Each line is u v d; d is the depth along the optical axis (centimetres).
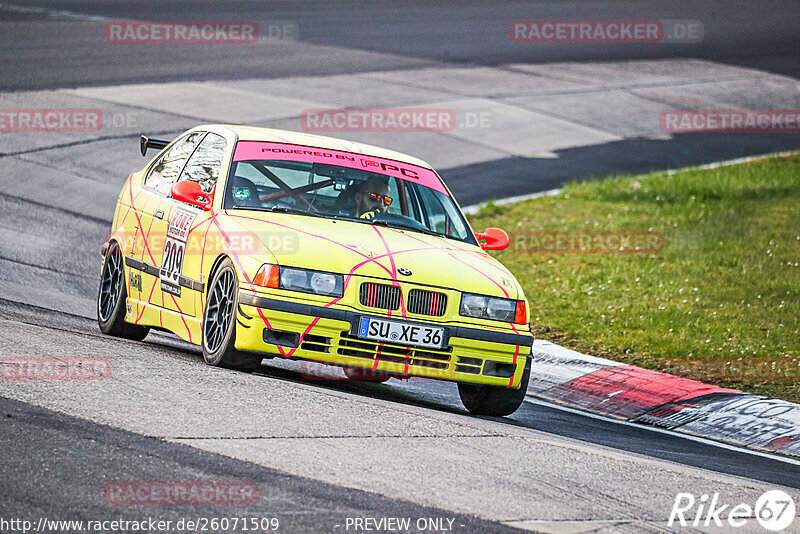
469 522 1698
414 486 1848
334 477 1839
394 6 14112
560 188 6856
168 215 3011
